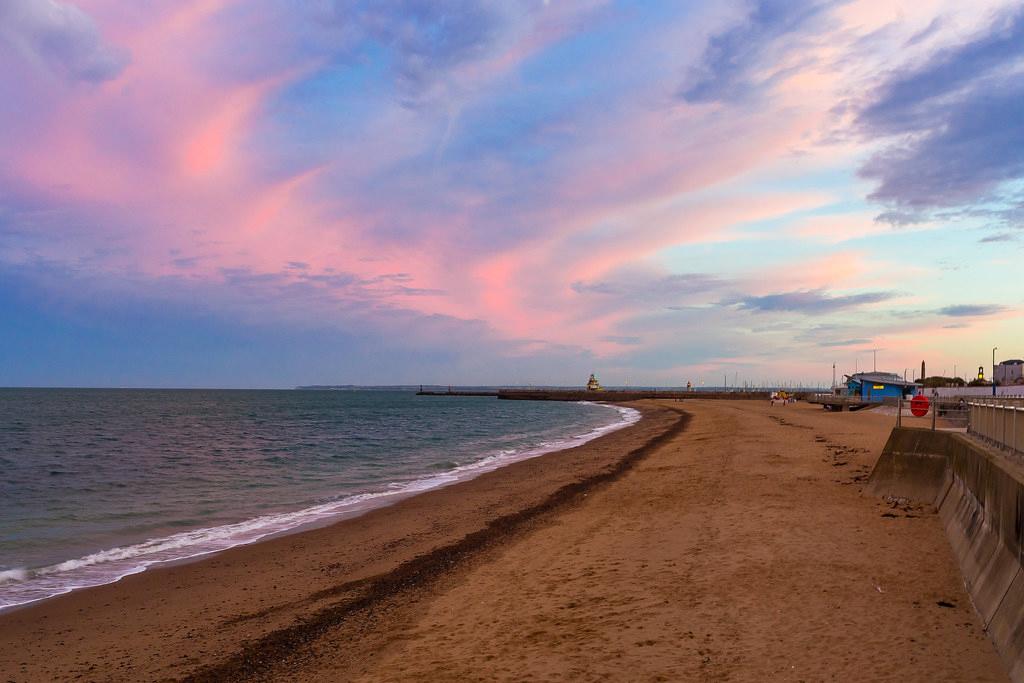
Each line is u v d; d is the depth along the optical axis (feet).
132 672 24.08
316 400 502.38
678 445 103.45
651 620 24.66
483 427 184.55
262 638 27.12
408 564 38.27
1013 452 28.63
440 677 21.17
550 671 20.84
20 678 23.75
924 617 23.06
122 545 44.57
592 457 94.27
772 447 84.64
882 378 219.82
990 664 19.07
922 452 44.65
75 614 30.86
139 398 508.12
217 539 46.16
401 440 137.18
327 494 66.28
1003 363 224.53
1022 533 19.84
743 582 28.19
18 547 44.11
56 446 121.49
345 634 26.94
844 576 28.07
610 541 38.17
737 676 19.36
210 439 138.31
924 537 33.83
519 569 34.37
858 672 19.07
